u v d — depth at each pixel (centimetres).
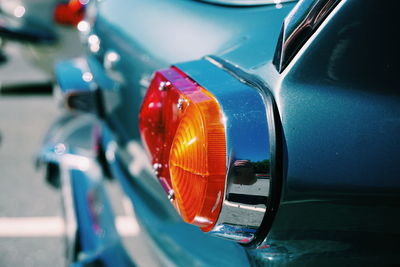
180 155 56
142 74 79
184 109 56
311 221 54
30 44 245
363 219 56
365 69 56
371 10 55
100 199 98
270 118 53
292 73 54
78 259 89
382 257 58
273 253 56
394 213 56
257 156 53
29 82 278
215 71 59
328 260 57
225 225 54
